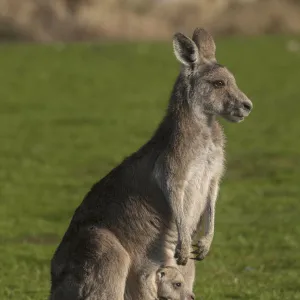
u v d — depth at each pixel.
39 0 189.25
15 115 121.88
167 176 36.56
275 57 166.38
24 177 85.06
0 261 55.91
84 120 117.75
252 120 115.62
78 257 35.41
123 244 36.59
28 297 46.94
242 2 198.75
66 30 188.75
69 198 76.00
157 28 192.00
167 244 37.25
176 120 37.00
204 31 38.66
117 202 36.78
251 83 143.50
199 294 47.06
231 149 96.06
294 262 55.22
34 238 63.28
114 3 192.25
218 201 72.00
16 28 187.38
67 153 96.75
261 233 62.31
